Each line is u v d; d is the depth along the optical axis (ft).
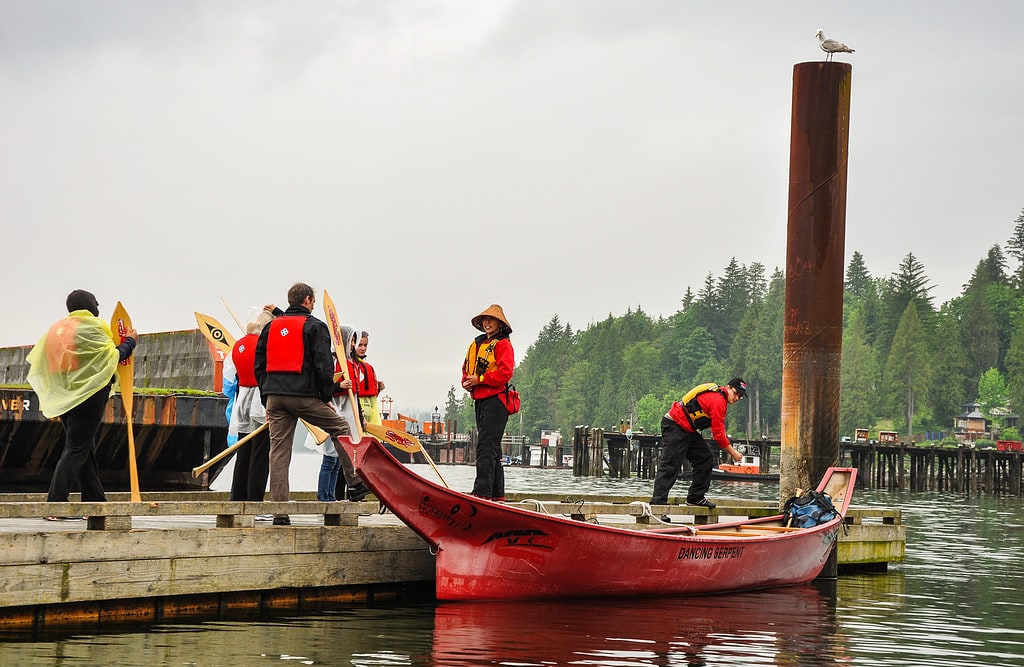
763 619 36.52
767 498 138.82
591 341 651.66
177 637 29.14
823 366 47.39
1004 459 200.03
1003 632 35.81
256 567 33.22
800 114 47.62
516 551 36.22
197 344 86.02
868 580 48.93
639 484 180.55
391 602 36.42
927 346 446.19
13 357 103.04
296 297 35.47
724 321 569.64
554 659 28.48
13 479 71.51
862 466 210.59
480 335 39.88
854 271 622.95
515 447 354.33
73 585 29.25
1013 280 486.38
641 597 39.50
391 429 40.27
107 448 72.95
